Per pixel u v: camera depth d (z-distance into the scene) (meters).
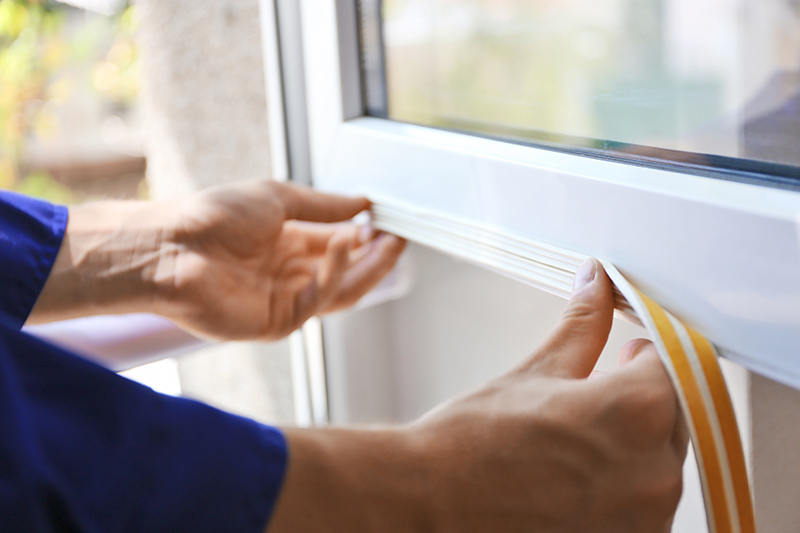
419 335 0.58
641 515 0.28
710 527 0.27
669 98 0.33
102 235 0.44
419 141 0.46
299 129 0.58
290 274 0.52
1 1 1.74
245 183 0.48
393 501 0.25
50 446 0.20
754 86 0.30
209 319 0.46
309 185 0.59
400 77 0.51
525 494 0.26
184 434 0.23
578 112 0.38
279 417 0.69
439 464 0.25
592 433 0.27
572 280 0.36
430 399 0.59
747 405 0.35
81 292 0.43
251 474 0.23
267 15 0.56
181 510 0.22
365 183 0.52
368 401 0.61
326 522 0.24
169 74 0.69
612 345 0.44
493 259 0.42
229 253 0.47
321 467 0.24
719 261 0.30
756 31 0.29
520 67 0.41
